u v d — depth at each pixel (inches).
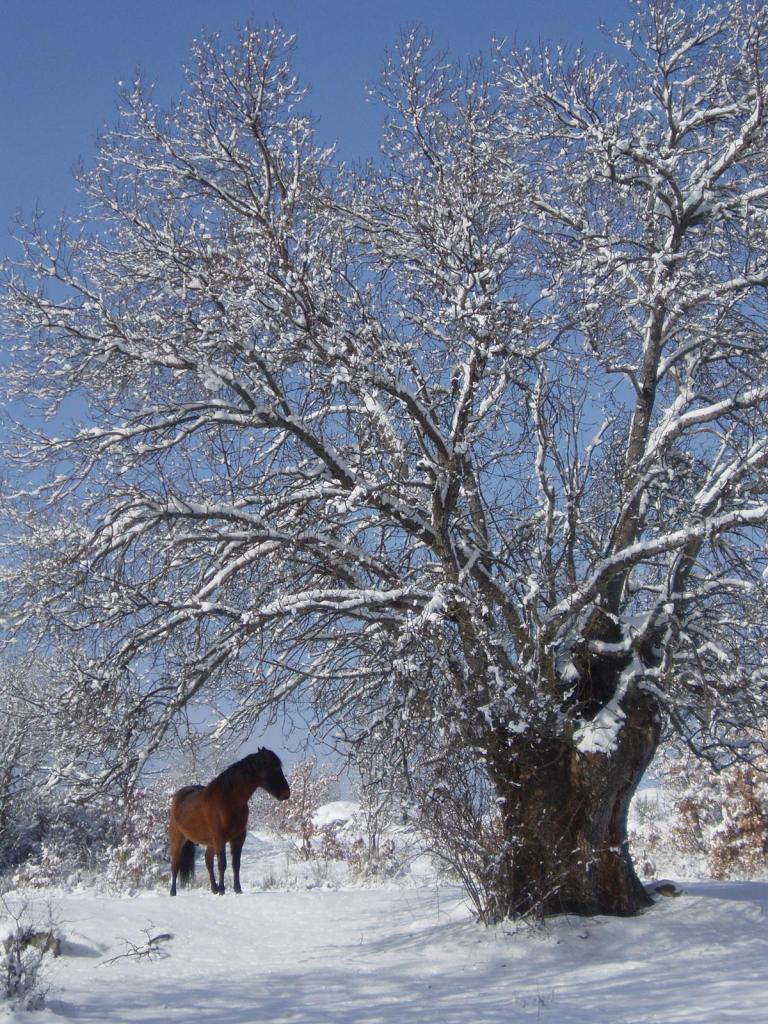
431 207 512.1
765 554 469.4
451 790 423.2
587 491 482.6
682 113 551.2
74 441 450.9
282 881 643.5
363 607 440.5
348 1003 305.9
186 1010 295.3
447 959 379.9
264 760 519.8
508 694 420.8
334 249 490.9
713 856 719.7
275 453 499.5
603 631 471.2
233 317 446.3
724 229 520.7
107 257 501.4
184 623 444.1
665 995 304.3
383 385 428.1
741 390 517.3
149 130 514.9
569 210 555.2
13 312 468.1
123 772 440.8
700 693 464.8
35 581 426.0
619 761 443.5
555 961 371.9
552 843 436.1
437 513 437.1
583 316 481.7
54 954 366.9
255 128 500.4
